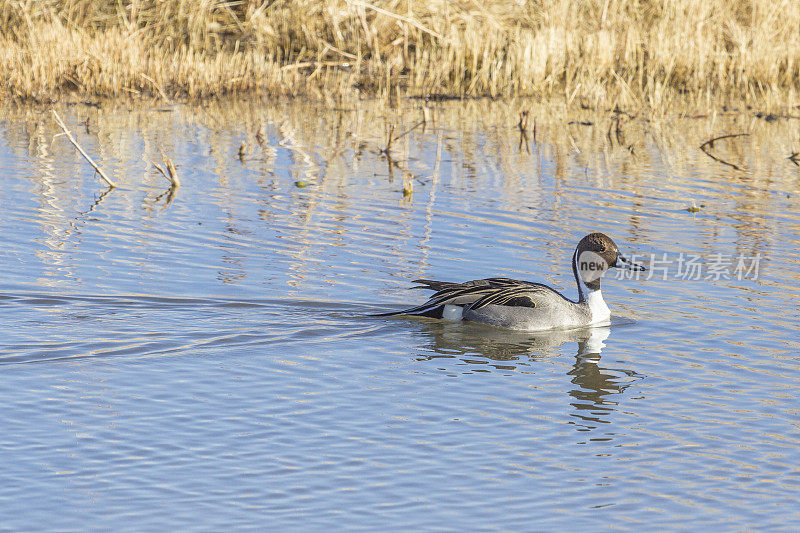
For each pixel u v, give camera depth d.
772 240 17.16
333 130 25.80
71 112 27.47
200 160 22.39
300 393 10.99
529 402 10.91
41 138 24.23
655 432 10.20
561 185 20.70
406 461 9.46
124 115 27.22
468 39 31.55
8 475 9.02
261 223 17.72
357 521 8.41
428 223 17.88
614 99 29.86
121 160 22.28
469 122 27.03
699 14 33.12
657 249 16.67
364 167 22.00
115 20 33.00
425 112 26.67
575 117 27.98
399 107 28.88
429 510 8.60
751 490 9.05
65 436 9.79
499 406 10.78
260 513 8.50
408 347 12.57
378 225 17.70
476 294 13.52
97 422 10.12
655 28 32.41
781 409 10.75
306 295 14.13
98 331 12.59
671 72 31.66
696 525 8.45
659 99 28.55
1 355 11.73
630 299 14.53
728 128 26.56
